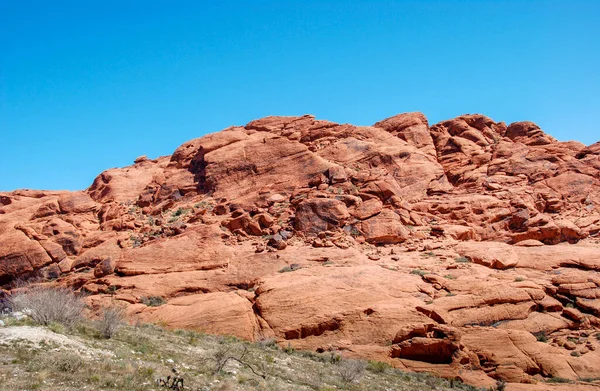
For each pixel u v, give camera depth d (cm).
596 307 2395
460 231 3347
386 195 3703
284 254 3128
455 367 2066
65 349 1352
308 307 2514
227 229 3616
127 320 2491
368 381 1823
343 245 3175
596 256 2798
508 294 2452
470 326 2298
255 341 2419
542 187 3788
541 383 1983
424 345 2141
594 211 3519
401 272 2802
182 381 1234
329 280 2692
